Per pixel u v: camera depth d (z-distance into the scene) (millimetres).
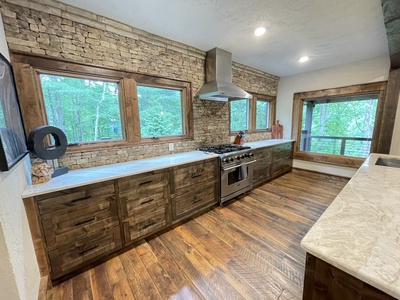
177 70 2727
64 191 1490
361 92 3578
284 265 1683
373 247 653
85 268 1685
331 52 3080
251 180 3318
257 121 4574
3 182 973
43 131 1577
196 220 2473
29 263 1232
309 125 4809
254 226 2305
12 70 1449
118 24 2088
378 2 1751
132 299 1386
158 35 2420
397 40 2141
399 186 1301
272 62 3600
